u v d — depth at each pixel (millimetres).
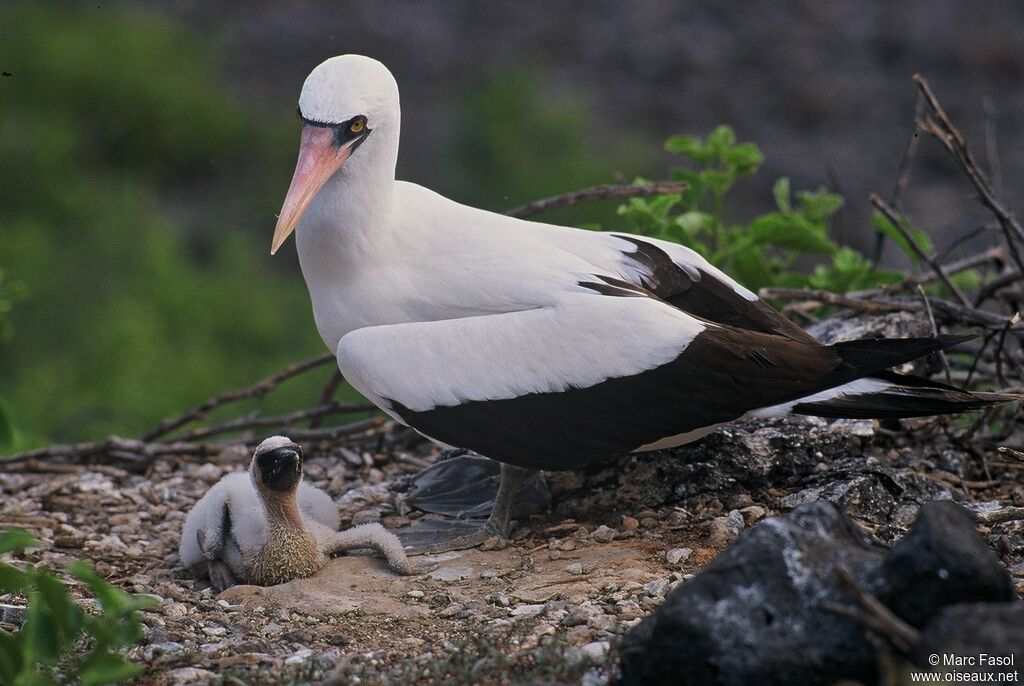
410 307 10289
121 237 27859
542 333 9758
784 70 36438
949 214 28688
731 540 9953
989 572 6883
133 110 32031
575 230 10664
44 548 11031
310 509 11008
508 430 9891
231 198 31688
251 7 40281
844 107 34469
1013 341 15133
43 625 7453
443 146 32188
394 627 9055
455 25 39750
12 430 11336
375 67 10352
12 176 29000
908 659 6660
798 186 30781
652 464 10953
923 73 36312
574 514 10969
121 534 11562
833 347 9875
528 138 31062
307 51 37656
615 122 33844
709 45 38219
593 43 38438
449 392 9867
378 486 12289
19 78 32156
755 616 7031
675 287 10352
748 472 10750
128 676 7613
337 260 10414
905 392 9781
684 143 14734
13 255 26109
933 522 7043
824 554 7332
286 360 24984
